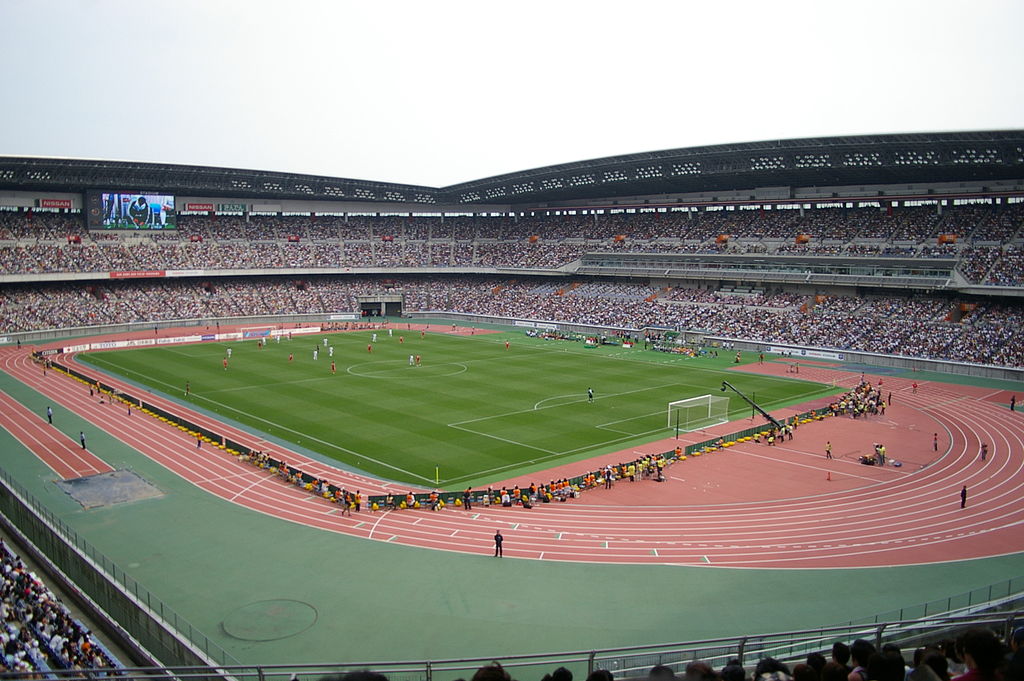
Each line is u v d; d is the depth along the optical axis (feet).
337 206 533.96
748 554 131.13
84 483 167.63
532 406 242.37
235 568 124.88
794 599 113.09
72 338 390.83
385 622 106.63
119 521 145.89
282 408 237.66
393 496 154.81
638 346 382.01
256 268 474.08
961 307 343.67
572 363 327.67
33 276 401.49
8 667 82.12
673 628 104.22
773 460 189.88
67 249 430.61
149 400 249.14
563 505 156.66
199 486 166.50
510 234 559.38
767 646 88.33
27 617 98.37
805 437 212.23
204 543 135.33
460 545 135.23
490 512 152.56
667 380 290.76
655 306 432.66
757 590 116.47
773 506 156.04
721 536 139.54
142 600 111.86
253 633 103.04
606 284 487.61
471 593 115.96
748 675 75.10
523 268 509.76
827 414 239.09
